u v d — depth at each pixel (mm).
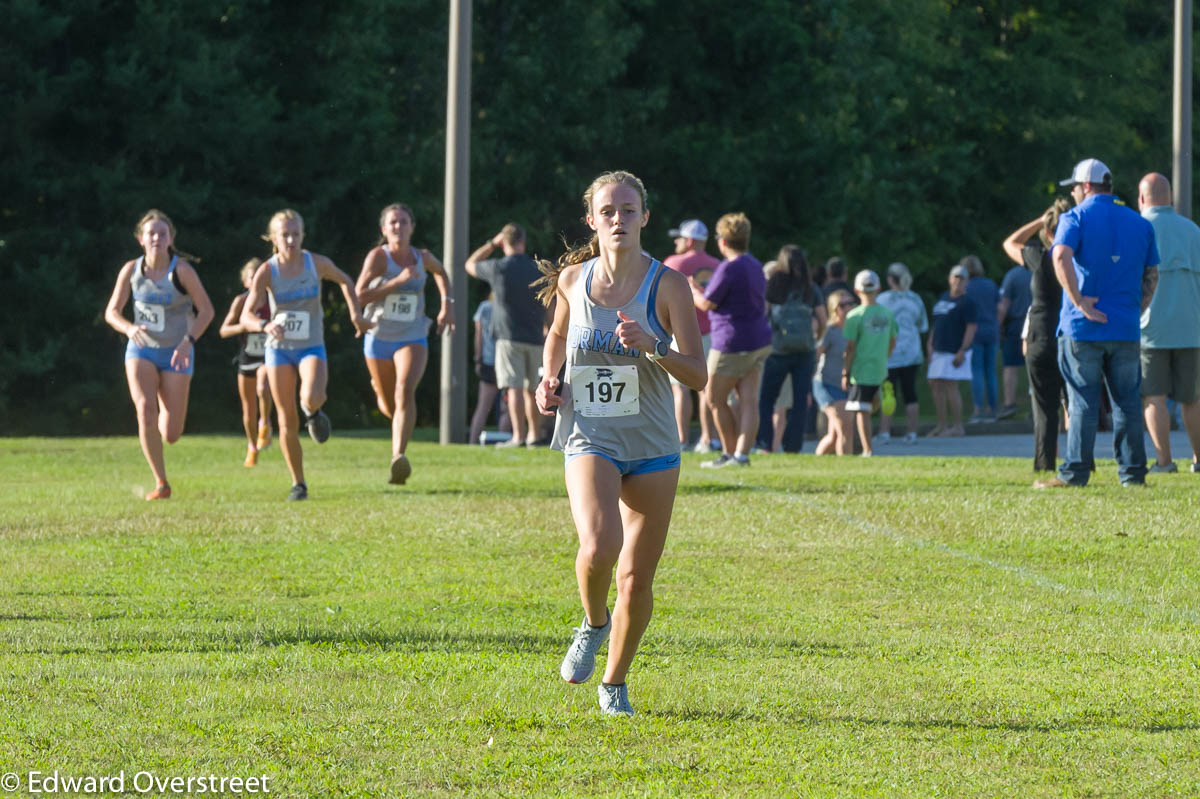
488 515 29203
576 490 14352
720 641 17922
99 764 12680
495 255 85562
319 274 31734
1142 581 22047
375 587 21844
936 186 108062
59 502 32250
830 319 46906
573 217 87562
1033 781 12445
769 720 14367
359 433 63125
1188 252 33594
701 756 13070
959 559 23875
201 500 32312
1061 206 31469
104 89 74188
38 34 71625
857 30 96062
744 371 37500
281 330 31266
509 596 21094
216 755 12969
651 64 93250
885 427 55250
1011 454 48375
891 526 27203
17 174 72812
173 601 20656
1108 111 111875
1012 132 109688
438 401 91438
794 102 94500
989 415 62625
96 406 78375
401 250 32875
